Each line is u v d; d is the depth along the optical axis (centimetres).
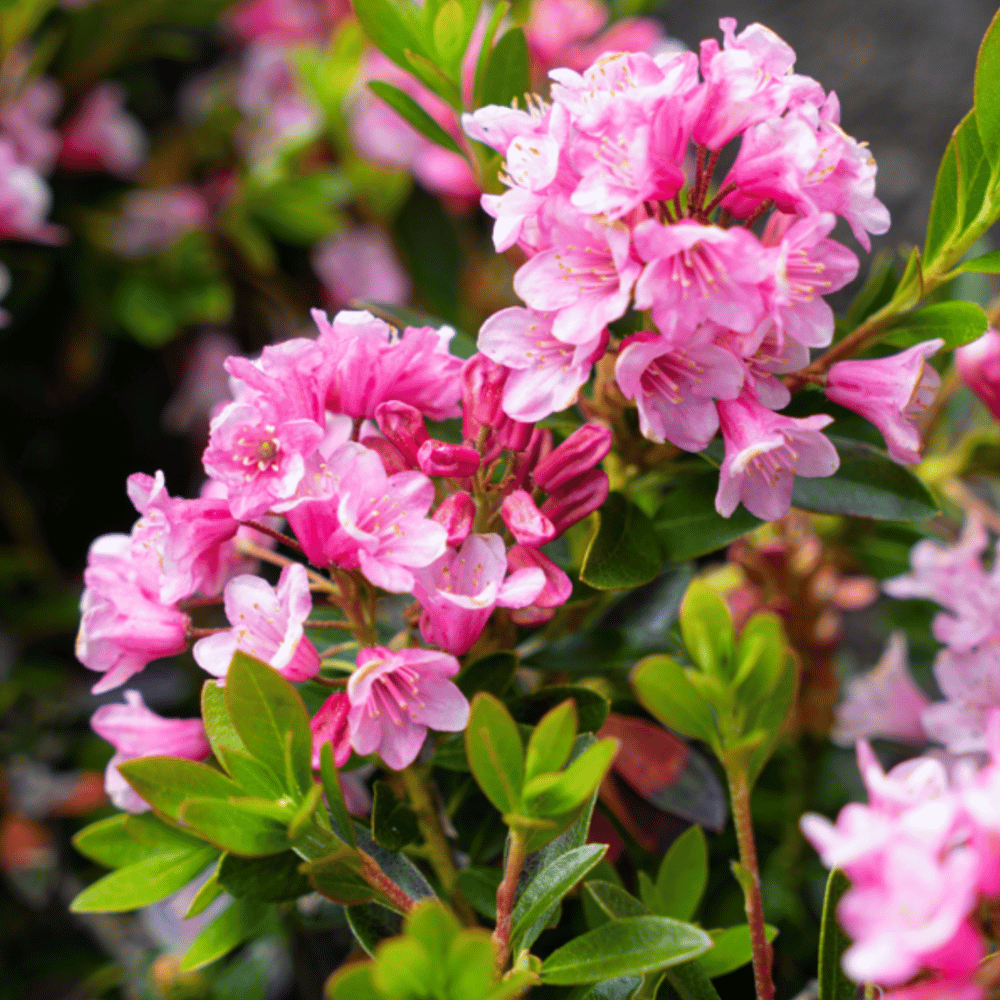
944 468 89
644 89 75
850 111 149
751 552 87
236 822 74
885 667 89
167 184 115
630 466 81
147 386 120
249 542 80
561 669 81
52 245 111
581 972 74
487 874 79
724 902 86
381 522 76
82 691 112
